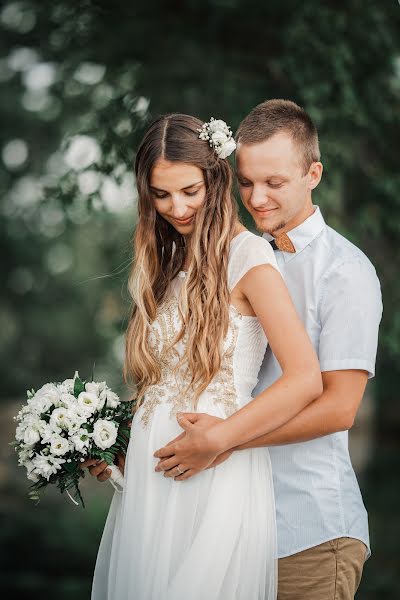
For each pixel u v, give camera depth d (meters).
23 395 19.55
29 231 20.50
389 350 6.51
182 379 2.89
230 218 2.90
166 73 6.40
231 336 2.84
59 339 22.52
